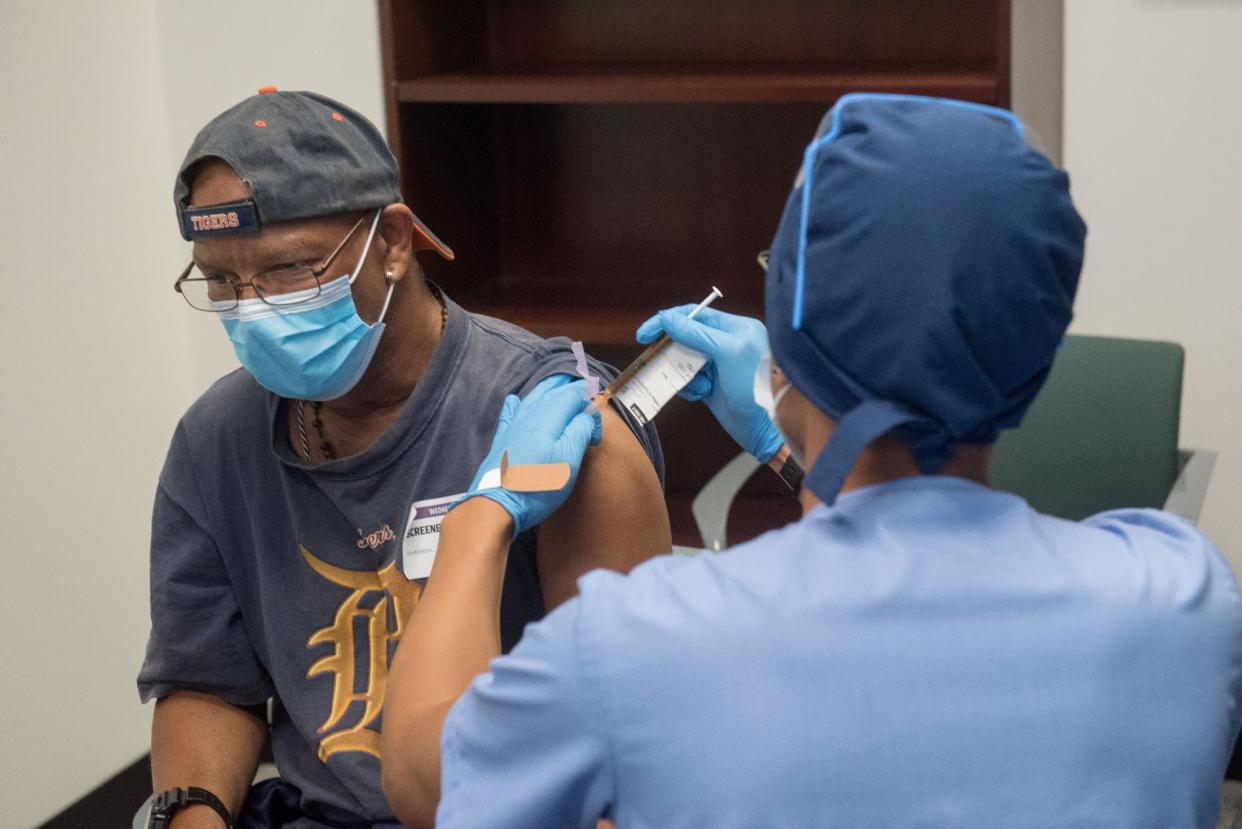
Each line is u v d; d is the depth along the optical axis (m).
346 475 1.33
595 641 0.73
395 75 2.47
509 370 1.35
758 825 0.70
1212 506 2.42
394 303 1.33
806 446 0.83
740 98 2.30
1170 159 2.28
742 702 0.71
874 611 0.72
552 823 0.75
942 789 0.70
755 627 0.72
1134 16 2.23
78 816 2.55
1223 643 0.76
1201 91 2.24
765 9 2.62
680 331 1.28
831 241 0.76
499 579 1.03
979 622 0.73
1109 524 0.83
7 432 2.32
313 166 1.22
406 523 1.32
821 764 0.70
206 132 1.23
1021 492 2.27
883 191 0.74
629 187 2.82
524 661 0.75
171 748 1.43
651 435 1.39
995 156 0.75
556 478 1.09
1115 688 0.72
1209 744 0.75
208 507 1.41
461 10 2.67
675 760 0.71
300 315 1.24
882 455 0.78
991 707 0.71
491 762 0.77
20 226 2.31
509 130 2.85
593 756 0.73
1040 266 0.75
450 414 1.33
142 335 2.61
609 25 2.70
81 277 2.45
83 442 2.49
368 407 1.37
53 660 2.47
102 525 2.55
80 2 2.39
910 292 0.73
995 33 2.53
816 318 0.77
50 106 2.35
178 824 1.37
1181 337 2.37
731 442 2.90
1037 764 0.71
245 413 1.39
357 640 1.35
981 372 0.75
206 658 1.44
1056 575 0.75
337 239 1.25
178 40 2.55
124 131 2.51
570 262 2.90
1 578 2.34
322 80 2.52
